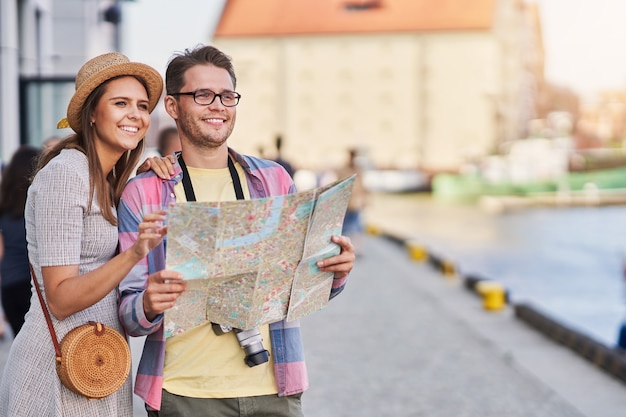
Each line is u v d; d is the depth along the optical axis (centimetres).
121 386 299
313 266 304
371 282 1341
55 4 1755
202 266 282
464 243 2284
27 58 1552
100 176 297
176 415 308
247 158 328
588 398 646
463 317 1023
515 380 699
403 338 878
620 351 761
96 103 299
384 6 8925
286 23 8969
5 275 516
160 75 307
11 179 517
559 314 1202
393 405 623
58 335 292
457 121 8700
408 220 3162
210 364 310
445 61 8725
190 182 315
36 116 1288
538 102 14138
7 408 299
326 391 664
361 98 8850
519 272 1691
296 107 8925
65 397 291
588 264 1822
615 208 3931
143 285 303
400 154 8781
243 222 280
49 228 286
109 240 300
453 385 682
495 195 4825
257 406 312
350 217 1744
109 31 2197
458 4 8819
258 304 298
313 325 956
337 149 8875
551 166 4966
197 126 313
